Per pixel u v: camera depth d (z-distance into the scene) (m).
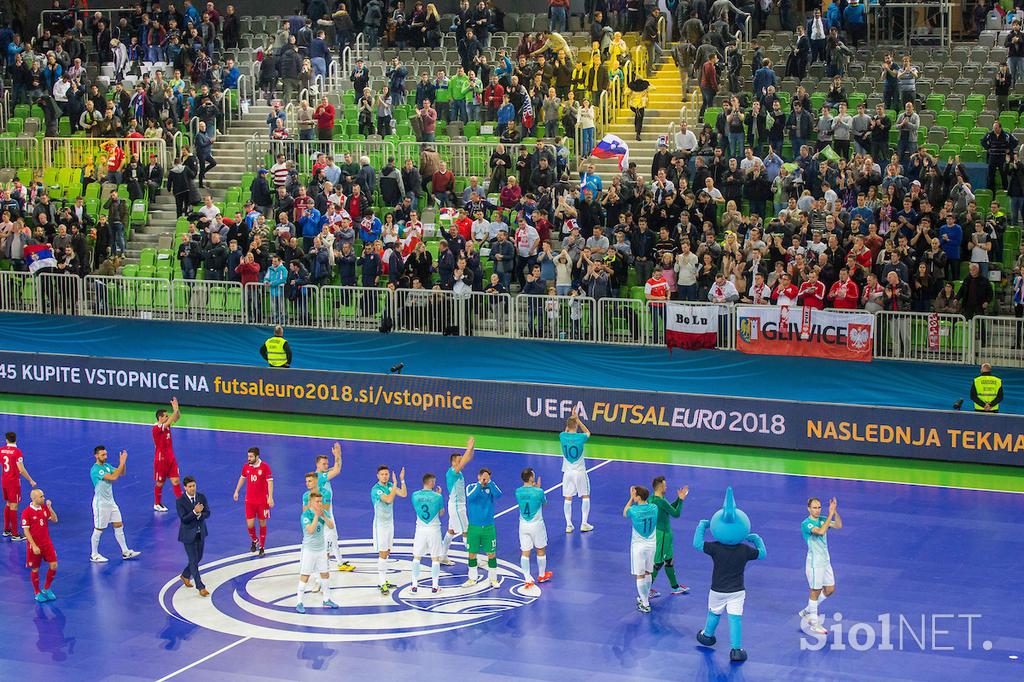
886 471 44.94
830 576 31.44
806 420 47.38
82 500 43.44
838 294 49.38
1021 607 32.69
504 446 48.78
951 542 37.56
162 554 38.28
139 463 47.47
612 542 38.25
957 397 47.31
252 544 38.38
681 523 39.62
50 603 34.59
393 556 37.88
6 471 39.88
